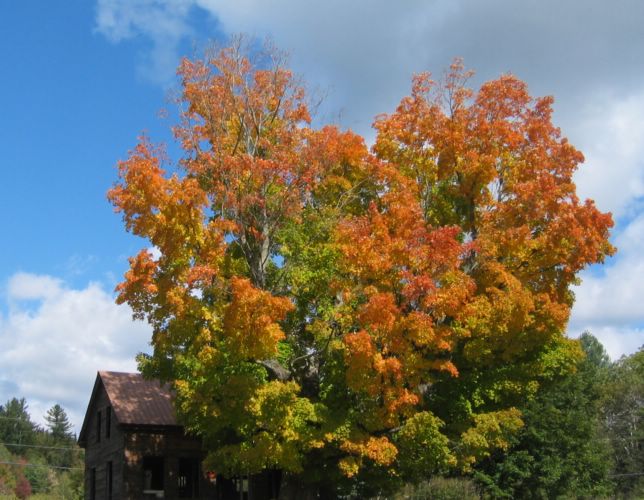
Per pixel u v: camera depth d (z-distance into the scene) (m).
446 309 25.69
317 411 26.89
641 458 69.81
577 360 31.19
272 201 28.58
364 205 31.89
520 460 42.69
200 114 29.36
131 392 40.91
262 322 24.58
